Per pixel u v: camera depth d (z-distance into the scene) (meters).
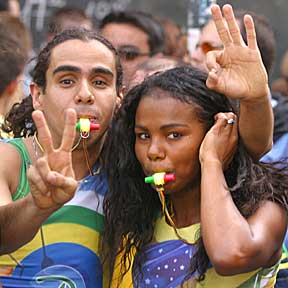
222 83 5.61
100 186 6.30
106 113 6.18
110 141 6.23
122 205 6.15
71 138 5.30
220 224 5.52
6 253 5.65
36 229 5.43
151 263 6.02
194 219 5.99
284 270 6.72
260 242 5.54
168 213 6.03
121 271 6.16
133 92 6.06
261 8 13.65
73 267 6.15
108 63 6.21
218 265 5.47
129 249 6.13
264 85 5.59
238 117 5.82
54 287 6.12
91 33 6.30
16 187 6.19
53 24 7.45
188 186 5.96
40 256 6.13
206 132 5.88
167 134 5.84
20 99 8.13
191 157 5.84
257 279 5.83
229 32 5.64
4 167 6.14
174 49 11.08
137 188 6.15
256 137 5.75
